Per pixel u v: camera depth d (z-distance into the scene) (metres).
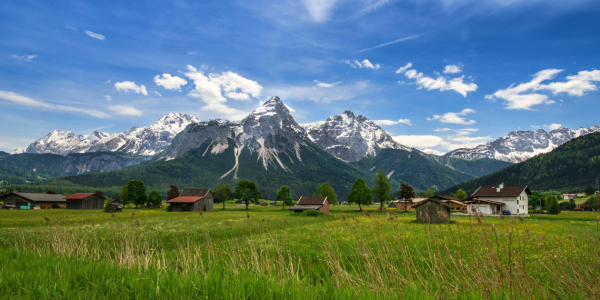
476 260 7.83
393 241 13.77
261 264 10.45
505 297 7.12
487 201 79.69
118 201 123.12
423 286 8.43
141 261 10.56
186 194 106.50
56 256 11.36
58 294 7.05
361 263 12.86
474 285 7.88
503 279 7.40
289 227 36.53
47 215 59.03
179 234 28.39
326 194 133.25
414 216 72.44
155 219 52.03
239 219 52.97
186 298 7.16
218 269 10.23
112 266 9.70
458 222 8.72
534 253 11.27
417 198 144.38
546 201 92.75
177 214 74.56
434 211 44.28
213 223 42.09
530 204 113.38
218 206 146.88
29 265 10.20
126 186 131.50
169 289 7.66
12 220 43.31
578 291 7.80
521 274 7.48
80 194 106.00
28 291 7.21
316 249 18.80
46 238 17.89
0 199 100.19
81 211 83.38
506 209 82.81
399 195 114.62
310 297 7.33
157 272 8.70
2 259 11.14
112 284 7.88
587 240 9.16
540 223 40.34
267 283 8.05
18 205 98.75
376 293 7.50
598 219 8.37
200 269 9.89
